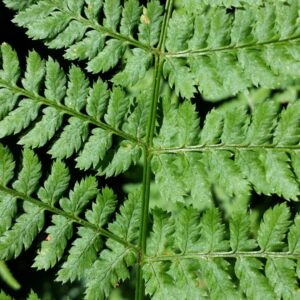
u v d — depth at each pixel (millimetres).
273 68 233
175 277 237
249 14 233
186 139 240
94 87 236
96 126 250
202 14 242
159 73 242
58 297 278
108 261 238
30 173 230
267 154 234
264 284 230
